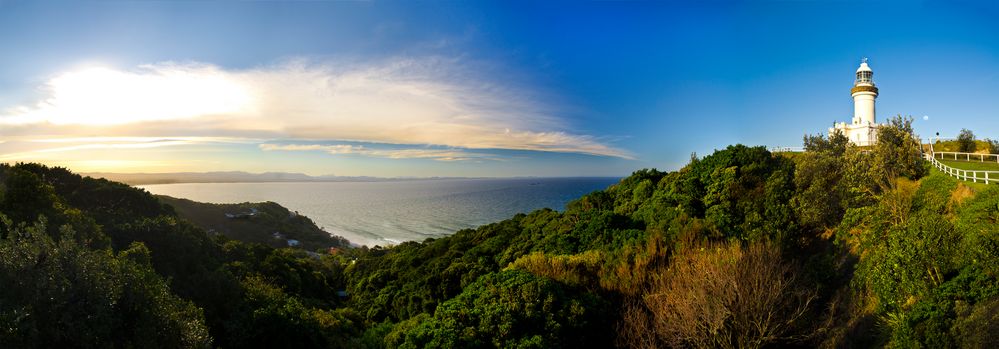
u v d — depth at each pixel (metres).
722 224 27.16
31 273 12.09
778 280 18.52
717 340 16.78
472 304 19.75
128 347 12.77
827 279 21.20
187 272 26.77
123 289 13.59
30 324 10.96
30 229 12.86
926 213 17.98
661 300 19.00
